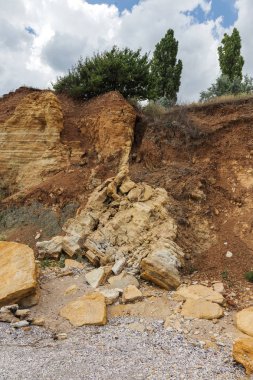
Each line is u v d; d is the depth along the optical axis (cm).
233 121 1541
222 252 1159
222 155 1481
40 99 1758
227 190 1373
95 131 1716
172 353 697
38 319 861
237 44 2638
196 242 1200
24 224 1488
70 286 1033
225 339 763
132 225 1214
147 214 1220
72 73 2030
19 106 1786
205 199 1335
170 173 1434
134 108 1833
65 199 1487
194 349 717
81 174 1581
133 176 1455
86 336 778
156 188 1346
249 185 1363
